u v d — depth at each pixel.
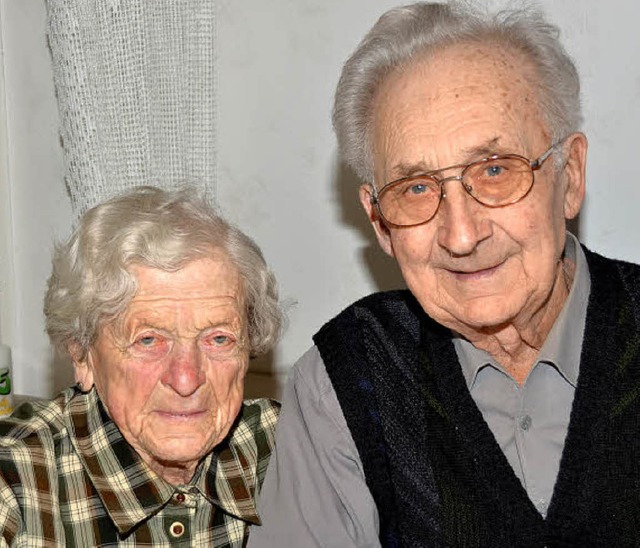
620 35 1.86
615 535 1.37
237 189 2.22
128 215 1.45
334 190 2.13
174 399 1.43
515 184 1.29
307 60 2.10
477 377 1.46
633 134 1.89
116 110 2.05
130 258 1.41
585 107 1.91
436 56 1.33
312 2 2.08
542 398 1.42
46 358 2.51
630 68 1.87
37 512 1.46
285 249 2.20
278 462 1.56
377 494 1.46
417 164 1.30
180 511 1.53
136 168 2.06
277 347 2.23
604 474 1.37
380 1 2.01
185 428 1.45
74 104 2.06
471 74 1.30
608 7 1.86
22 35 2.40
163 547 1.50
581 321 1.43
